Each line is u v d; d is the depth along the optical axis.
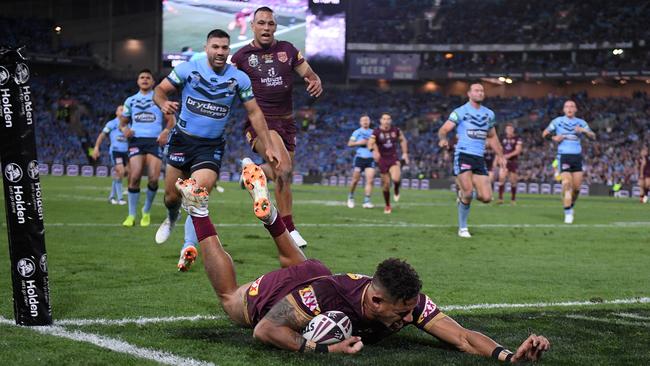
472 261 8.65
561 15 53.53
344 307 3.85
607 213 19.17
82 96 53.34
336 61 50.81
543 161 44.44
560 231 13.19
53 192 22.69
